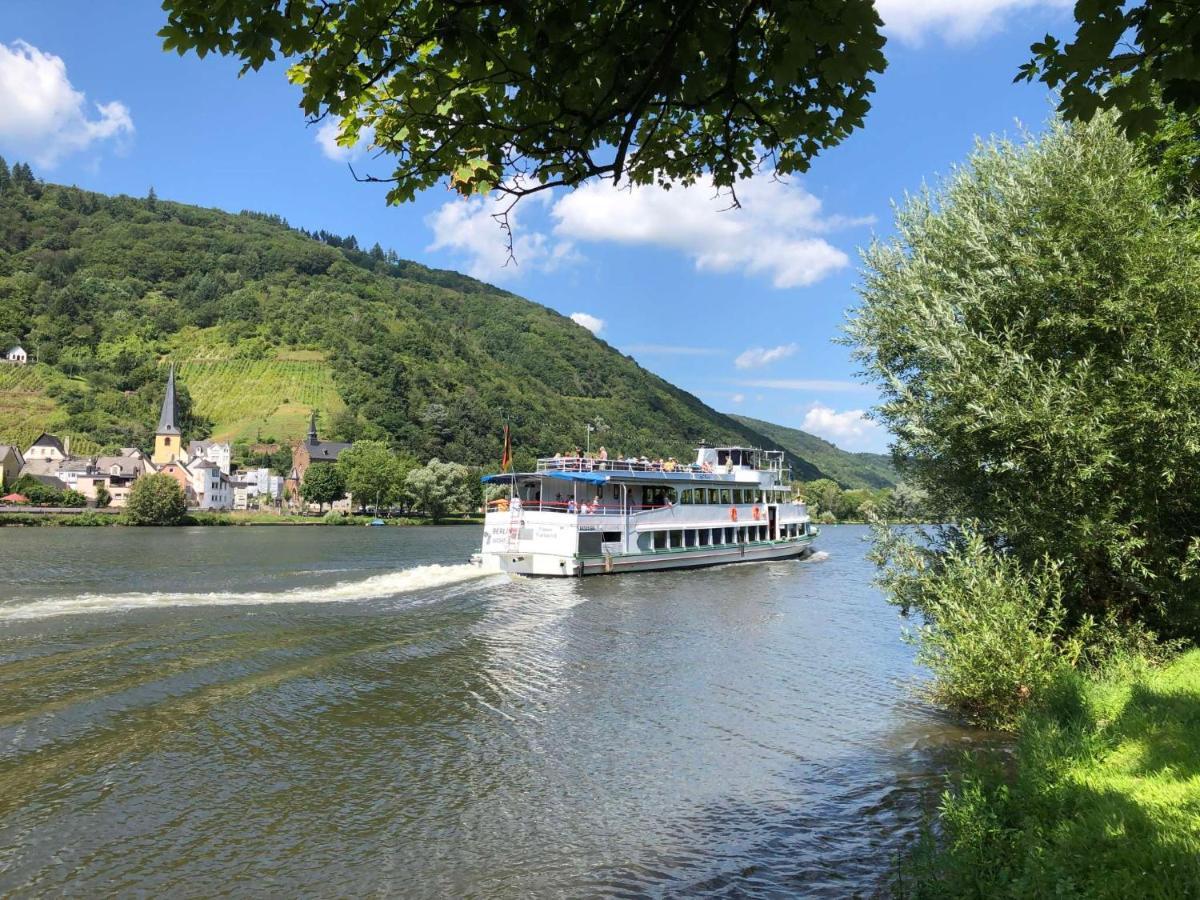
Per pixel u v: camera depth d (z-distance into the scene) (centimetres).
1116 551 1198
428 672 1841
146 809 1059
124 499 14550
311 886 867
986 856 702
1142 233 1233
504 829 1012
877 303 1612
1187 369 1126
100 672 1752
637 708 1568
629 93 473
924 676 1827
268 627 2327
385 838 985
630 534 4069
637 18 459
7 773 1173
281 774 1193
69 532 8481
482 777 1193
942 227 1523
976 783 865
